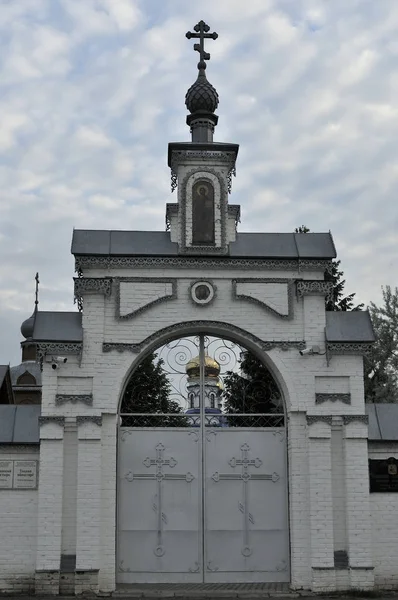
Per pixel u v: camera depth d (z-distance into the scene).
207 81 21.84
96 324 19.47
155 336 19.53
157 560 19.00
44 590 18.11
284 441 19.61
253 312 19.77
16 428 19.25
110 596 17.91
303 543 18.78
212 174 20.42
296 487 19.03
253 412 19.97
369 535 18.72
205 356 20.08
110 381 19.22
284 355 19.59
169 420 19.75
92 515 18.47
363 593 18.25
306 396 19.38
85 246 19.83
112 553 18.48
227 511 19.28
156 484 19.33
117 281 19.72
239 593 18.17
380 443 19.48
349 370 19.53
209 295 19.78
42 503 18.50
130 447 19.44
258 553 19.12
